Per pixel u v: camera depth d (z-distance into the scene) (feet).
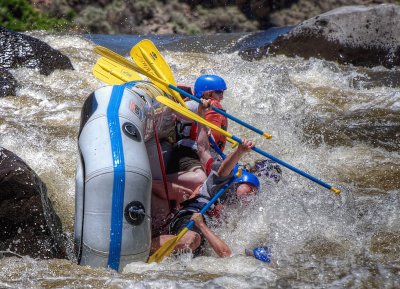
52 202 73.20
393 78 123.85
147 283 55.62
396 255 63.72
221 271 60.18
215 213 68.33
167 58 131.03
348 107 106.93
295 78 122.01
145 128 68.13
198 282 56.29
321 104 107.45
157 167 68.80
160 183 68.74
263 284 56.34
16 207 63.36
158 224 68.59
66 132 91.25
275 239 66.90
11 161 64.08
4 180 62.80
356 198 76.18
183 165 70.44
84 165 61.87
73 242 67.41
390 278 58.49
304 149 91.04
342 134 95.09
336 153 89.71
